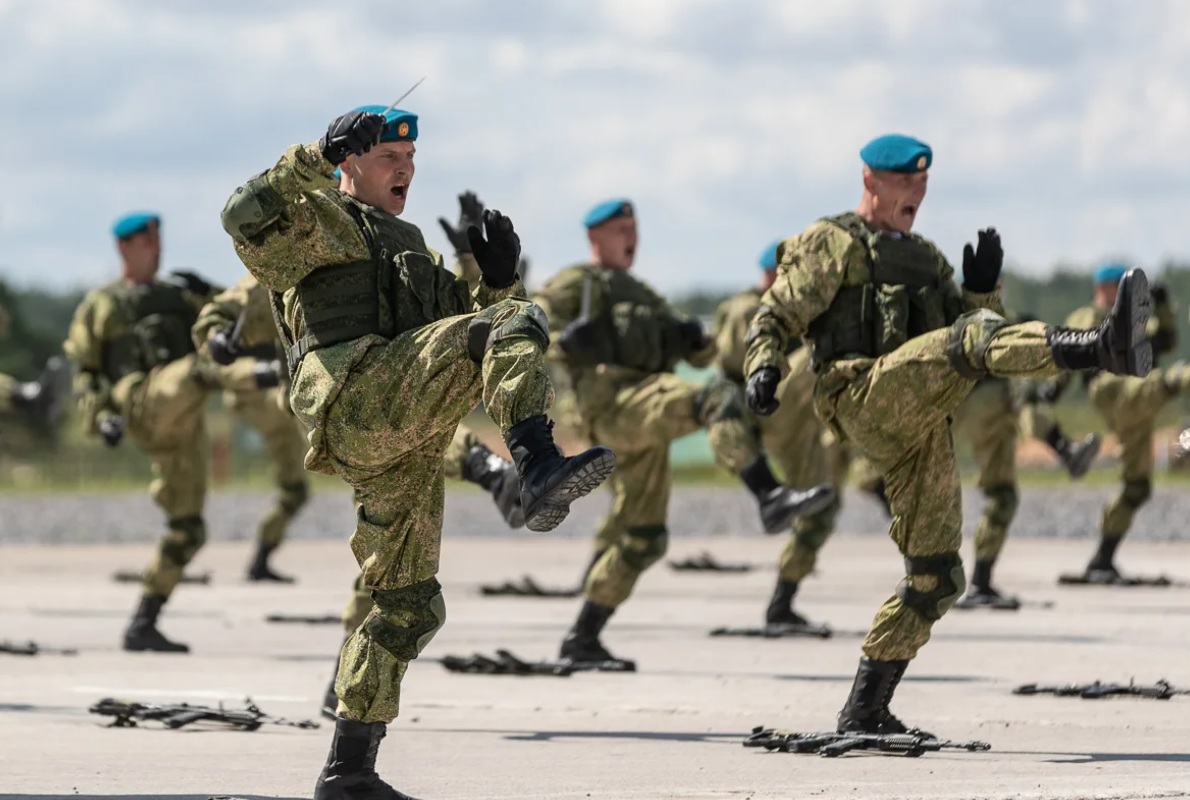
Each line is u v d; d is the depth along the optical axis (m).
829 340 20.36
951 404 19.34
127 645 32.22
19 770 18.47
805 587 46.72
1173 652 30.28
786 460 34.81
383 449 15.64
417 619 16.06
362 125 15.31
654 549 28.73
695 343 30.02
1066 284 137.00
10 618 39.44
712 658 30.42
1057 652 30.28
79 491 117.88
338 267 16.03
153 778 17.91
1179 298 133.12
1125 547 62.72
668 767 18.73
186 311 34.28
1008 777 17.66
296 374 16.20
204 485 32.81
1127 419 44.84
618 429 28.64
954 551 19.97
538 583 48.91
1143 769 18.16
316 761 19.23
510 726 22.41
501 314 15.09
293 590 47.44
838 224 20.48
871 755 19.41
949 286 20.66
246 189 15.56
